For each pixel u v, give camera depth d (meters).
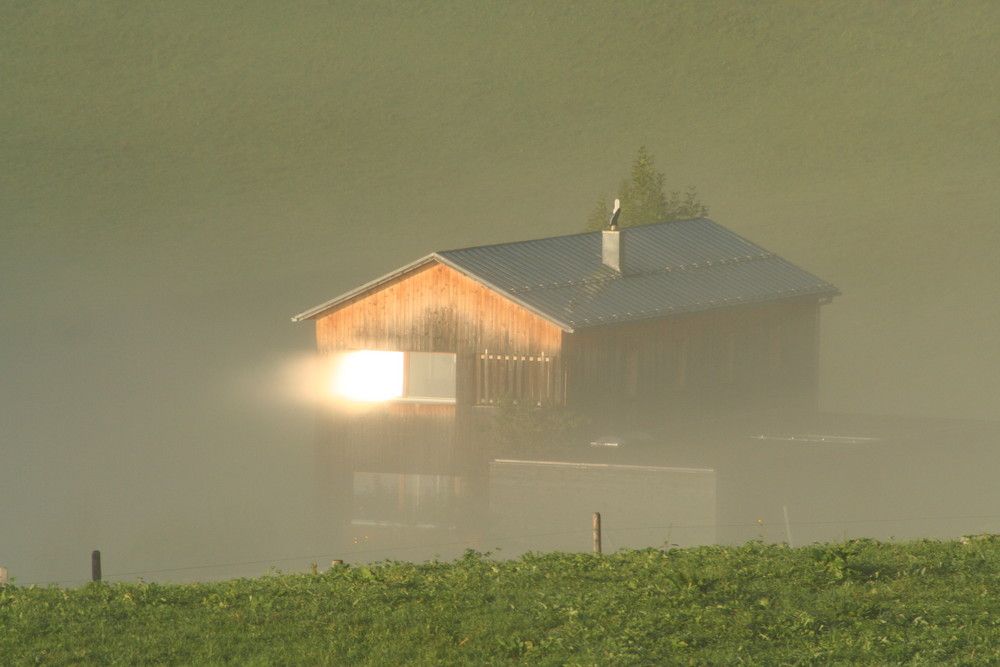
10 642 55.91
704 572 62.47
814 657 50.91
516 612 58.03
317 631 56.69
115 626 58.28
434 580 65.06
